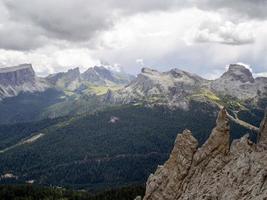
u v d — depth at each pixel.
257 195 57.12
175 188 75.50
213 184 67.12
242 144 69.44
